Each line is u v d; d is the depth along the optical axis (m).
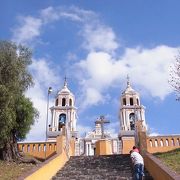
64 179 15.83
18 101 22.05
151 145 29.06
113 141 45.22
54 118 52.91
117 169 17.62
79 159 21.88
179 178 10.38
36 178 13.78
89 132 48.84
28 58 22.16
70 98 56.53
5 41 21.33
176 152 20.11
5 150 20.75
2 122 19.41
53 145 27.62
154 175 14.88
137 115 52.41
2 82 20.06
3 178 14.85
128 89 56.72
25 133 22.36
